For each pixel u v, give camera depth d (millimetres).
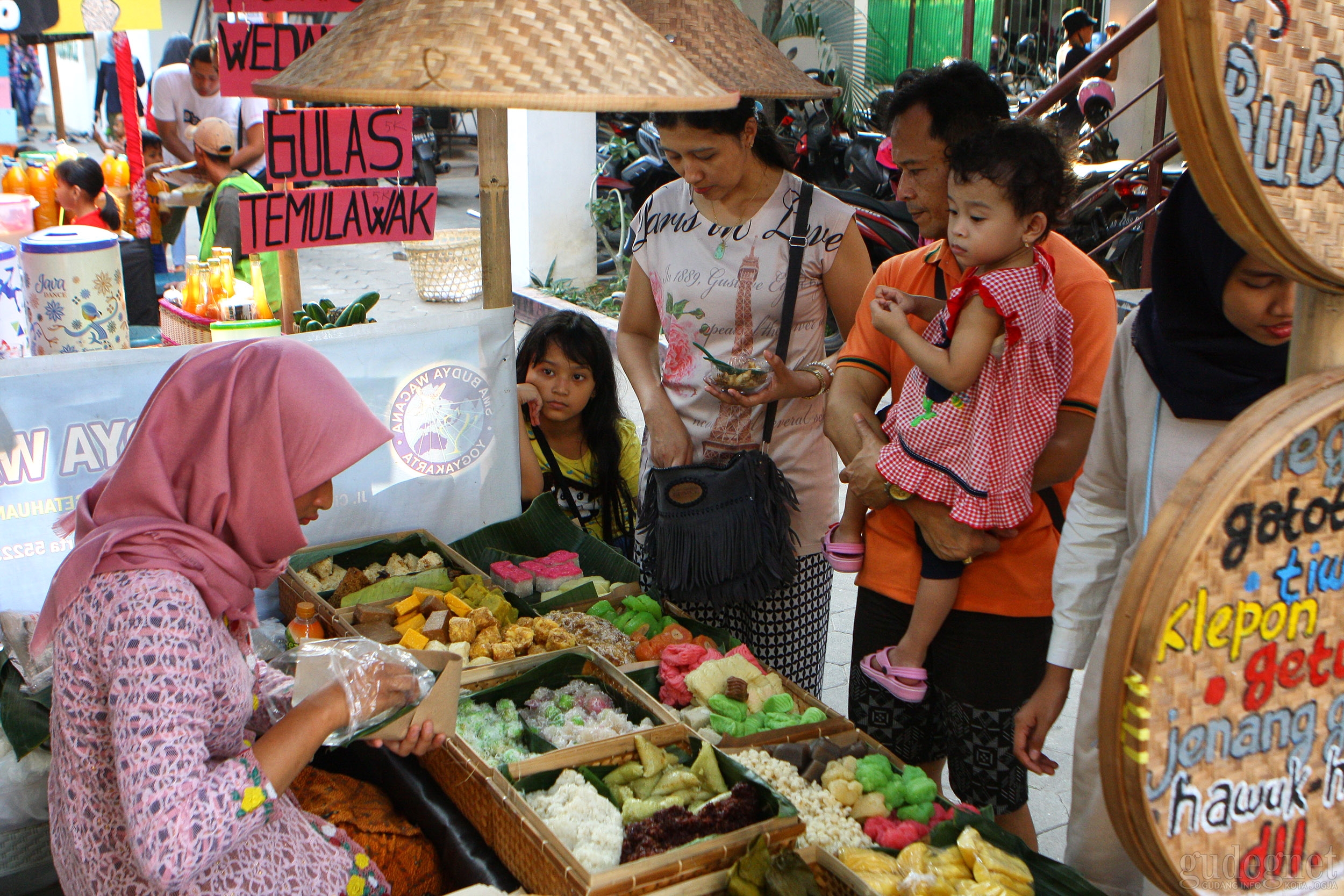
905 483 2180
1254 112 827
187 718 1385
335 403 1514
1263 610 917
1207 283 1569
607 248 8977
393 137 2596
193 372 1496
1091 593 1889
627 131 9570
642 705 2270
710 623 2883
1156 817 906
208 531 1490
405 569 2805
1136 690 873
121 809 1453
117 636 1381
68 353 2650
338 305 7723
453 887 2035
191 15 13211
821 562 2842
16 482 2408
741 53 1976
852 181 7551
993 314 2045
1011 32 11250
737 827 1854
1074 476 2172
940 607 2244
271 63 2520
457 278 7672
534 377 3246
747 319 2645
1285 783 970
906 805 2047
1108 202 6762
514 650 2443
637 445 3434
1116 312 2180
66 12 3953
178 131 7082
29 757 2197
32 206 4148
